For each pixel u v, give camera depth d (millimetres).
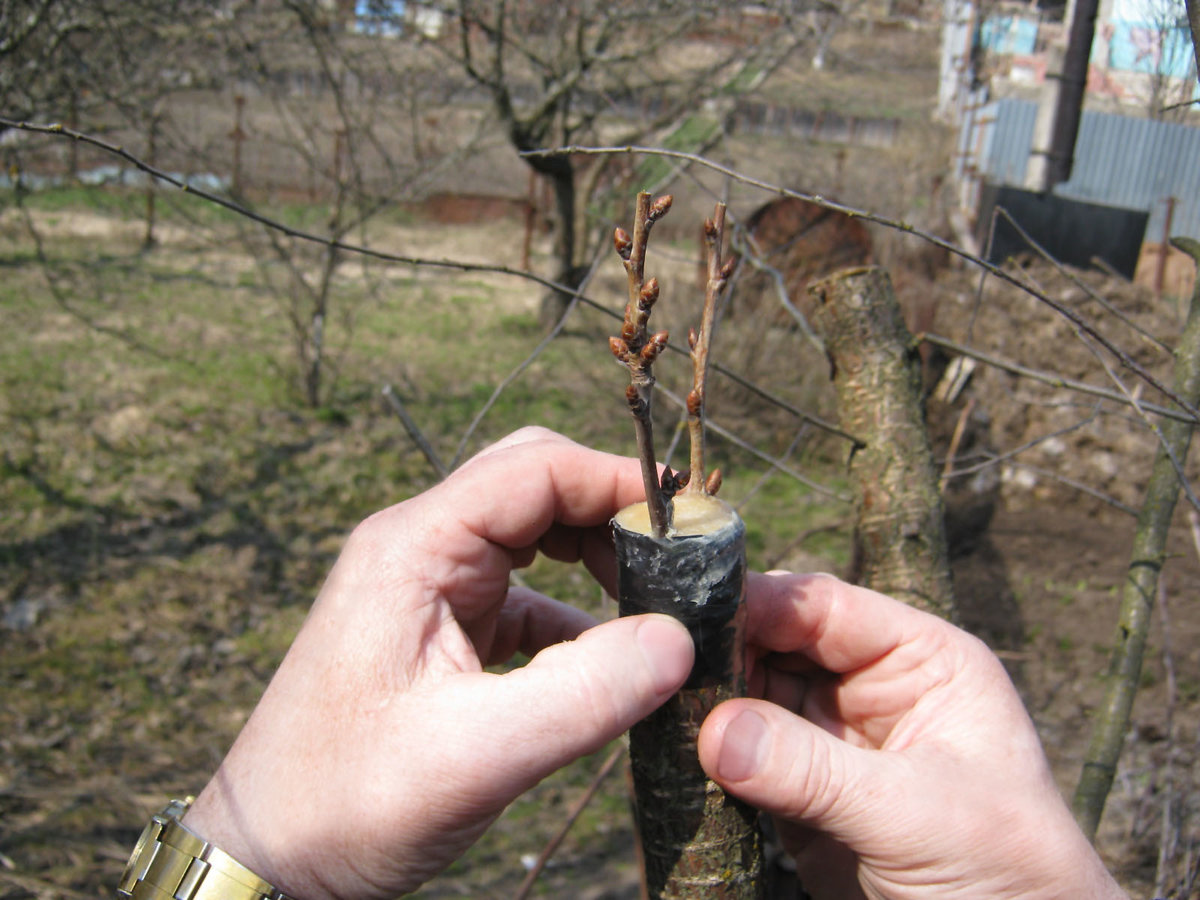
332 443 6828
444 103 7965
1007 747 1152
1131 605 1737
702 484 1049
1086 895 1059
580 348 9117
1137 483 5871
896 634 1257
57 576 4934
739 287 7266
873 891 1195
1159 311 6750
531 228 11758
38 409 6641
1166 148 7340
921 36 11719
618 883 3332
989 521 5742
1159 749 3312
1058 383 1758
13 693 4055
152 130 5449
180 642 4570
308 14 6176
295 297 7477
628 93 7609
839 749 1070
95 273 9789
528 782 979
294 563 5367
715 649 1029
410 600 1099
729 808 1083
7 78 3854
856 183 9609
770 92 10016
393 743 999
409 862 1006
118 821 3350
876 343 2246
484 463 1253
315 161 7953
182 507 5773
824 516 6324
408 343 8984
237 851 1004
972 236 8109
